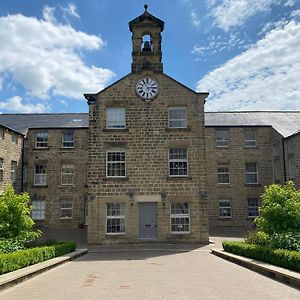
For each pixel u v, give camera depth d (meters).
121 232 24.09
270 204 15.74
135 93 25.25
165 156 24.64
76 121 37.09
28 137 35.16
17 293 9.05
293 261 10.90
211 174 34.03
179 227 24.09
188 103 25.20
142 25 26.11
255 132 34.78
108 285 10.05
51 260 14.83
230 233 29.64
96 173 24.44
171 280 10.79
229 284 10.02
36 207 34.47
